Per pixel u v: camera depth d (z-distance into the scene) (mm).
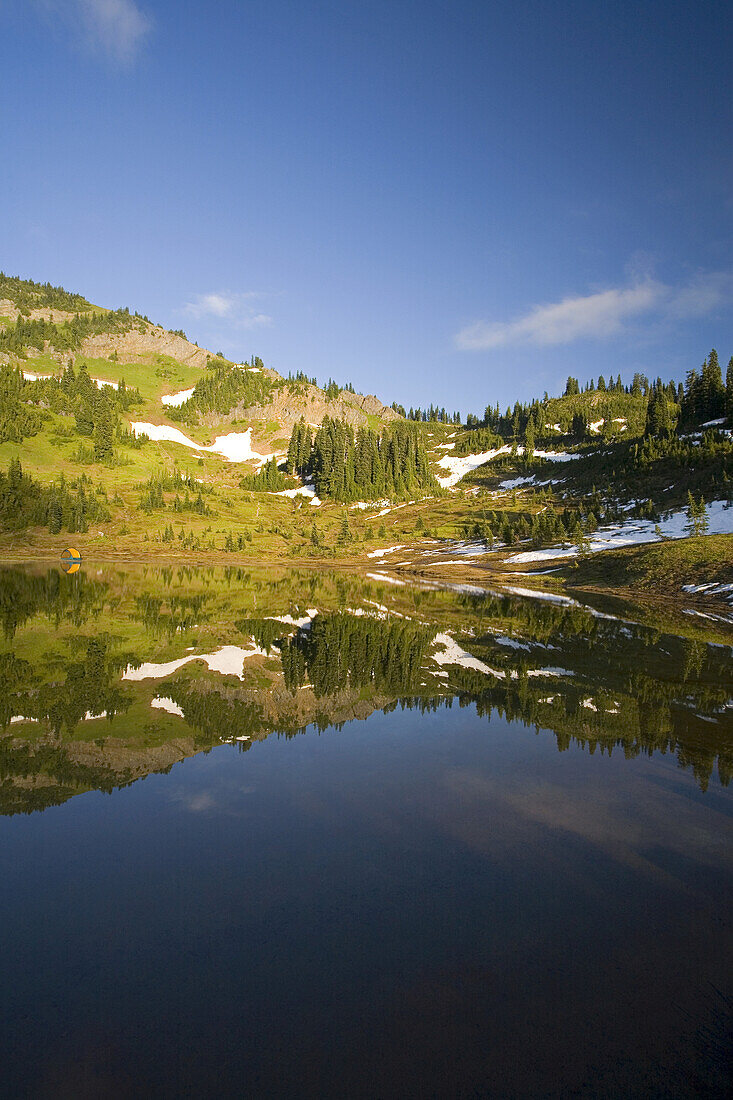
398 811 11117
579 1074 5434
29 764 13305
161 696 19641
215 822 10570
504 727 16688
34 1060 5465
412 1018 6082
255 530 145375
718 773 13312
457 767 13500
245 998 6316
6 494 123938
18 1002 6191
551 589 72125
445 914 7887
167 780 12570
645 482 131375
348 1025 5992
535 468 195625
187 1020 6004
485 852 9617
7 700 18781
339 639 32812
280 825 10484
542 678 22984
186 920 7668
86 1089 5141
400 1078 5336
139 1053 5602
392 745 15023
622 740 15516
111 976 6629
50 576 73812
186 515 148375
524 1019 6129
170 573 86438
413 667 25078
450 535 139500
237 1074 5348
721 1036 6000
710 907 8242
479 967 6879
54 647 28578
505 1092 5223
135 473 181375
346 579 86312
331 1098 5129
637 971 6898
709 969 6977
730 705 19266
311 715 17844
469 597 61781
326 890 8422
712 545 69812
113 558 108750
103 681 21641
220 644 30375
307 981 6594
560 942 7387
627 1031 5992
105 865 9023
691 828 10625
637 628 38500
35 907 7887
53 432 189750
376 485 191500
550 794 12008
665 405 173500
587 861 9383
